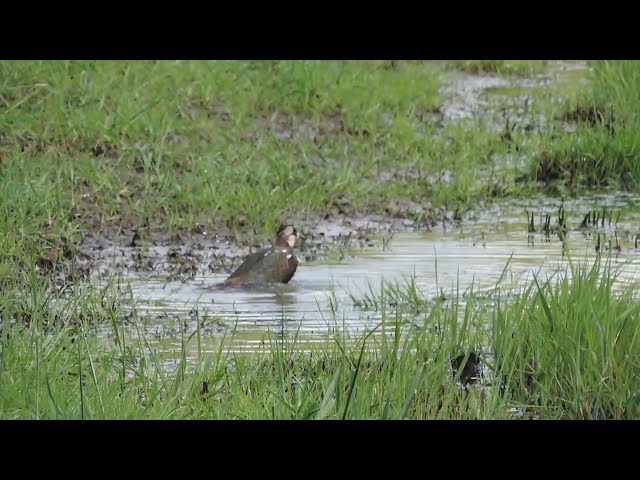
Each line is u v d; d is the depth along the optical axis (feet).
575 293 69.00
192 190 107.24
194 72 136.56
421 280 87.10
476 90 150.20
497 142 126.93
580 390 62.34
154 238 98.73
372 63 154.71
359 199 110.11
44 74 128.67
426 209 108.06
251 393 62.59
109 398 60.90
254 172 111.75
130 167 111.45
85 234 97.81
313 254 95.04
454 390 63.26
